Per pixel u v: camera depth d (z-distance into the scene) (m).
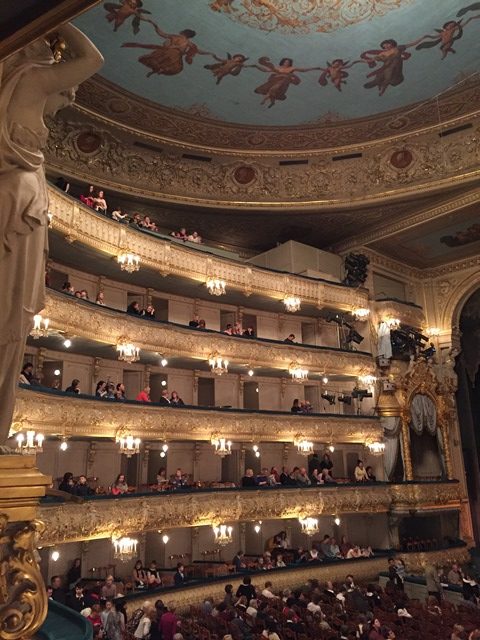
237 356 22.22
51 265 19.41
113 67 19.16
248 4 17.55
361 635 12.59
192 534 20.91
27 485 3.08
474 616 15.27
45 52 3.73
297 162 25.47
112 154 22.39
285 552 21.45
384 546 24.81
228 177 25.23
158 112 21.56
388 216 26.58
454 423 28.84
